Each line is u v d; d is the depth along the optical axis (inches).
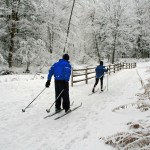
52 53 975.6
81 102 307.6
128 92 361.7
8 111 260.1
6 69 814.5
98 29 1526.8
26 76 669.3
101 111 249.9
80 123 210.4
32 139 175.9
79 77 668.7
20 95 351.6
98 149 147.8
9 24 853.8
